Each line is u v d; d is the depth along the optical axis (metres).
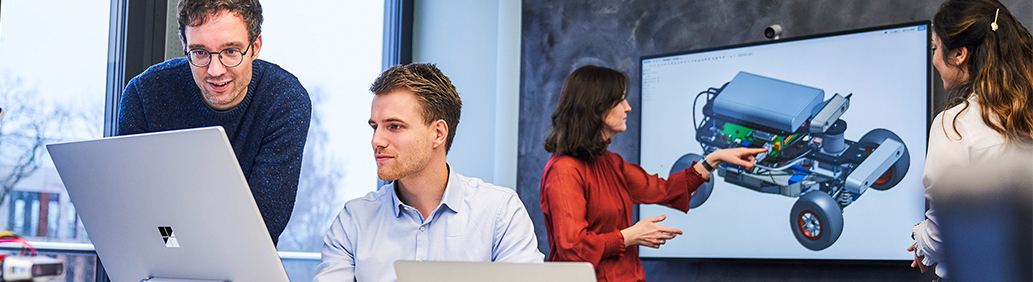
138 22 2.61
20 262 1.07
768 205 2.96
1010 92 1.36
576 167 2.20
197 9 1.67
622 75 2.31
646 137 3.22
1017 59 1.39
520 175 3.53
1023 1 2.66
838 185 2.83
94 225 1.22
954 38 1.48
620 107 2.30
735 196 3.02
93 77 2.50
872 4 2.92
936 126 1.41
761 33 3.12
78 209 1.22
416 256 1.56
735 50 3.08
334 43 3.48
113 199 1.17
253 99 1.89
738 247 3.00
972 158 0.83
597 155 2.24
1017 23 1.44
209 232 1.10
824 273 2.89
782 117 2.95
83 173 1.17
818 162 2.88
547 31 3.58
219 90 1.75
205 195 1.07
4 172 2.26
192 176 1.07
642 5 3.38
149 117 1.90
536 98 3.55
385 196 1.63
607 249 2.13
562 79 3.50
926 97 2.70
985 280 0.76
